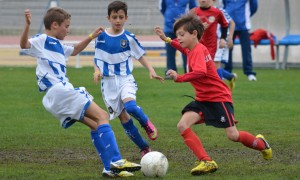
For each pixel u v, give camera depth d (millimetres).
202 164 18625
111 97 21719
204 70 18625
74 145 24094
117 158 18250
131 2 69062
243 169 19719
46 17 19094
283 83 45500
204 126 28047
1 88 42594
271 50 56375
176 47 21141
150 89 42094
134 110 20766
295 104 34938
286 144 23906
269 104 34906
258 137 19969
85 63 63844
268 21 59406
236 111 32500
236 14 47188
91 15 70312
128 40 21844
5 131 27203
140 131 27234
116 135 26250
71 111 18500
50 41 18859
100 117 18562
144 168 18516
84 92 18766
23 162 21094
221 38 35531
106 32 21875
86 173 19297
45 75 18594
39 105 35250
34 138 25531
